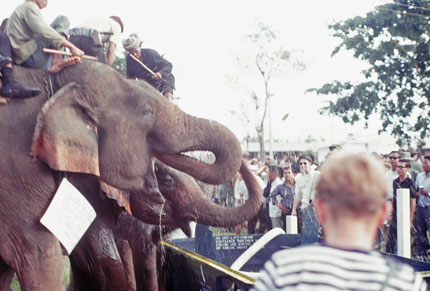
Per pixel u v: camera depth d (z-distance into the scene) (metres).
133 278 5.11
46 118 3.83
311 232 4.76
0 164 3.83
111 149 4.09
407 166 7.07
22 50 4.13
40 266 3.88
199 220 4.61
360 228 1.67
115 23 5.64
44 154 3.83
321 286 1.58
